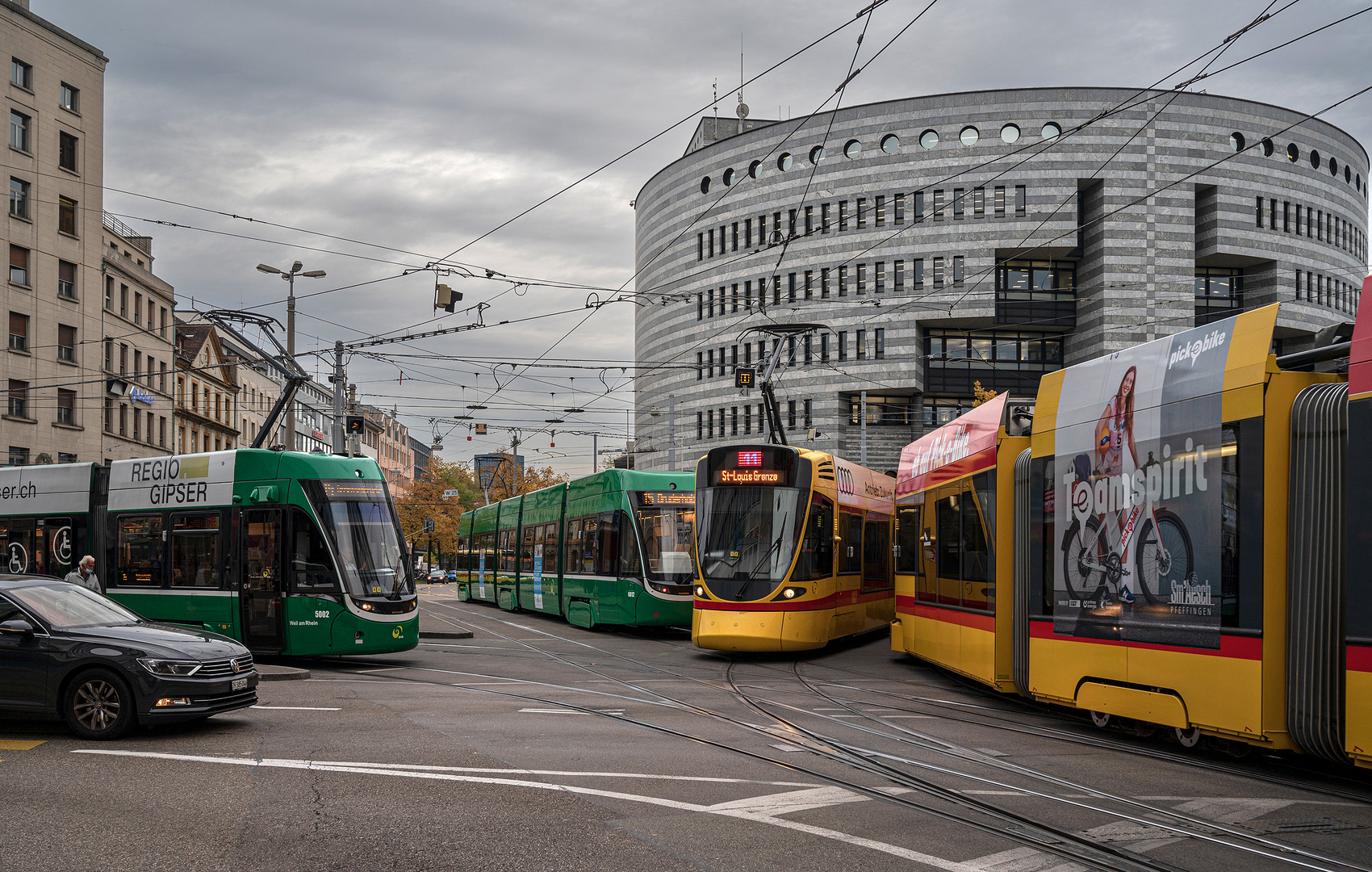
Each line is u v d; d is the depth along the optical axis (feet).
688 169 232.12
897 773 29.32
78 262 165.37
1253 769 30.35
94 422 169.58
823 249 205.57
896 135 199.41
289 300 108.68
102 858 20.74
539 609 107.65
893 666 63.87
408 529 301.22
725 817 24.18
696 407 229.04
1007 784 28.02
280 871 19.97
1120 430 35.47
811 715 41.47
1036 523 40.55
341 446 101.91
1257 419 29.40
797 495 64.90
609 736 35.63
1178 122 188.55
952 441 52.85
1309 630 27.84
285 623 59.52
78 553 68.69
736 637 63.00
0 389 149.59
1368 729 25.66
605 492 88.99
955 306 189.37
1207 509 31.07
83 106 167.02
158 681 33.86
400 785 27.22
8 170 152.56
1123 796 26.68
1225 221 189.06
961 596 49.11
